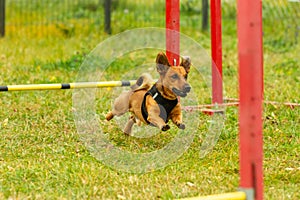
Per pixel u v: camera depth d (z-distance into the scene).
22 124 9.77
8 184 6.99
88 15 22.05
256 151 5.50
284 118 10.23
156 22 20.66
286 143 8.84
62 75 14.11
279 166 7.79
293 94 12.38
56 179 7.20
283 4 21.12
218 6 10.27
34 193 6.71
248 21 5.41
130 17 21.41
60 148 8.52
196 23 20.92
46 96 11.70
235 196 5.47
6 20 22.00
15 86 9.39
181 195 6.70
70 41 18.42
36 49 17.30
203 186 7.01
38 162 7.88
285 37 19.50
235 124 9.80
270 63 16.28
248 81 5.45
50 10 23.27
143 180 7.23
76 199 6.56
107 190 6.84
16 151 8.39
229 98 11.77
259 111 5.50
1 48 17.27
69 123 9.82
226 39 19.33
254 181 5.51
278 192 6.80
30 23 21.05
